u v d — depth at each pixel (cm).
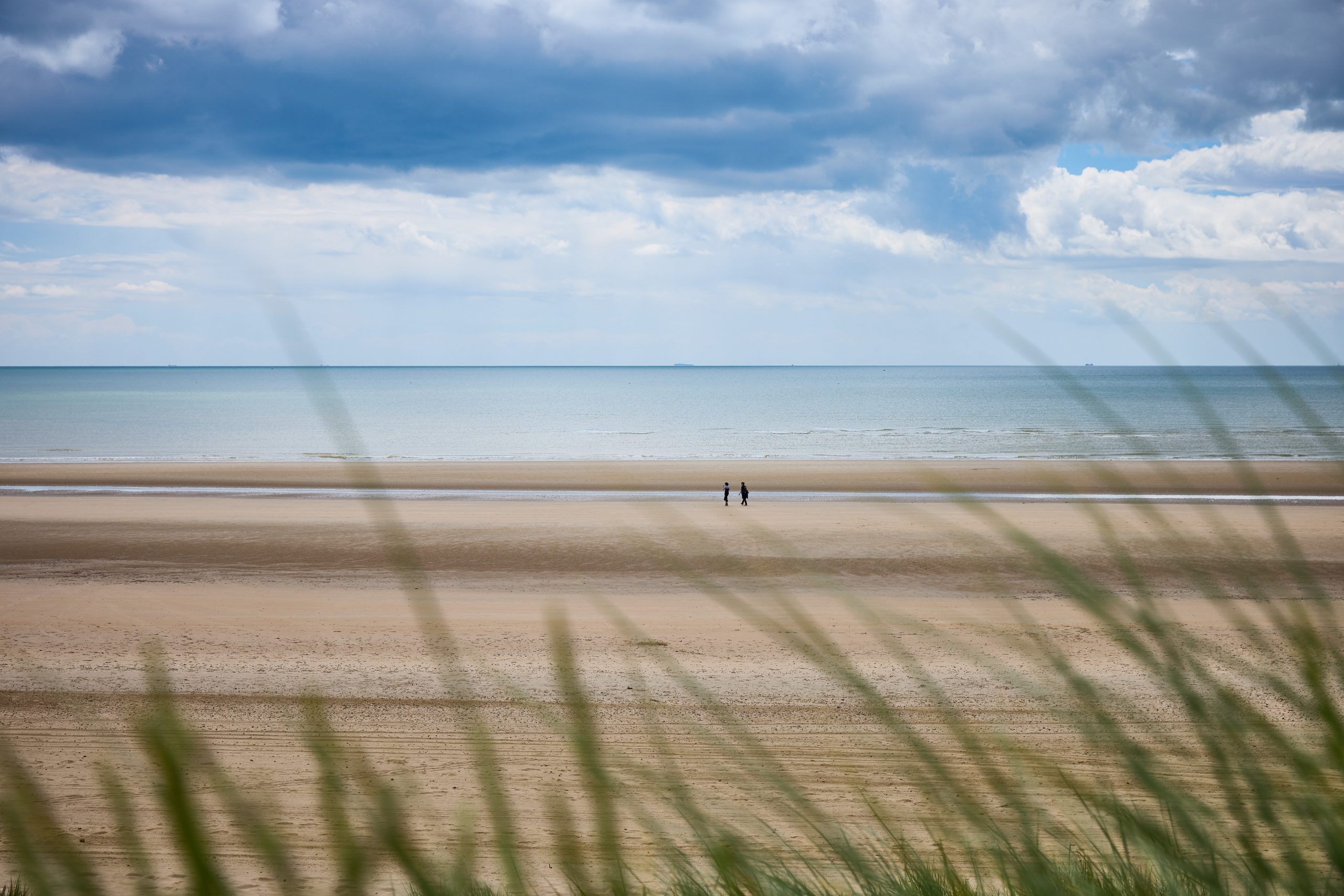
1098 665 1122
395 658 1530
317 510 3606
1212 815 115
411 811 757
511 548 2722
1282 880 107
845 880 144
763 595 2003
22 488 4462
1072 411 11425
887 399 15012
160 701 105
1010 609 167
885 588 2133
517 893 132
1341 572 2191
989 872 132
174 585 2228
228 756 1016
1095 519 145
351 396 18525
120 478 4781
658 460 5684
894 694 1218
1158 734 128
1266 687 125
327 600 2027
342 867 127
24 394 19612
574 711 150
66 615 1888
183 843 102
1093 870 121
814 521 3158
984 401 14200
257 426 9881
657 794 169
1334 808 111
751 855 154
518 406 14138
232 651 1584
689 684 184
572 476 4847
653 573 2364
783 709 1183
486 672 1312
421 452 6731
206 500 3962
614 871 145
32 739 1081
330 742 140
